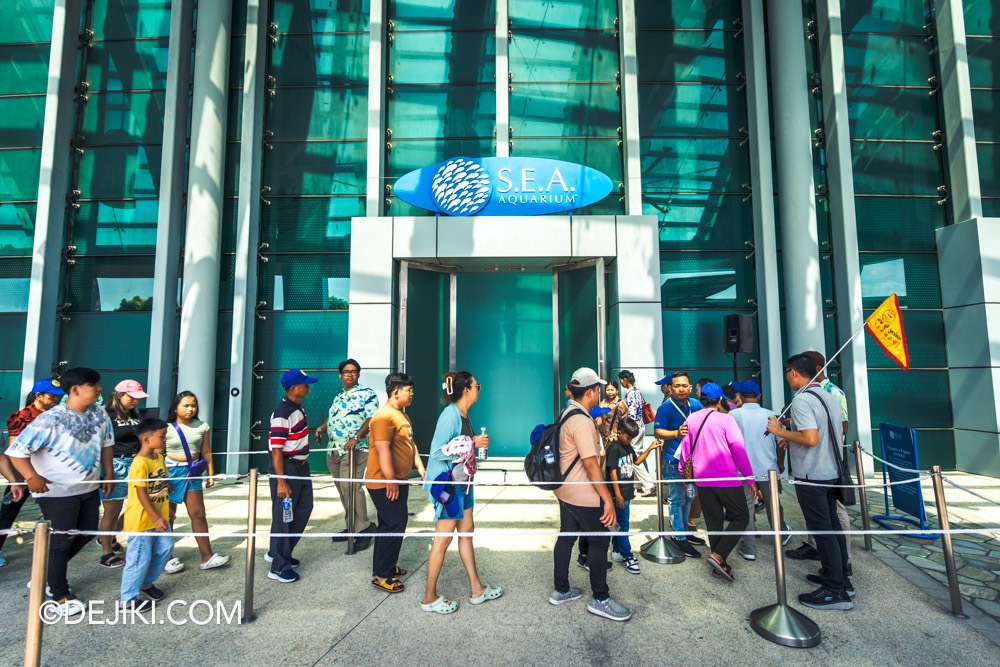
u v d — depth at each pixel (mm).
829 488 3633
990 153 9102
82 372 3648
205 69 8609
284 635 3180
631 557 4184
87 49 9430
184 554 4664
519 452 9289
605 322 8055
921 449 8531
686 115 9406
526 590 3830
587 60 9477
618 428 4324
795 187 8523
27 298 9148
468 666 2838
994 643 3070
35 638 2537
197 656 2943
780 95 8812
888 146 9227
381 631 3223
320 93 9469
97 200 9219
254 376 8883
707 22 9500
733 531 3885
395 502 3830
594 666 2836
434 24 9570
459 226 8078
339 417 5137
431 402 8602
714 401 4191
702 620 3359
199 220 8383
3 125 9438
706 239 9172
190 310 8234
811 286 8289
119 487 4477
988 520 5562
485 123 9430
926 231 9039
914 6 9438
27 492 4078
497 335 9438
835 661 2879
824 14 9172
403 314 8219
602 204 9188
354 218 8125
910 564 4336
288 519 4125
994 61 9281
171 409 4266
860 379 8180
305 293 9102
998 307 8062
